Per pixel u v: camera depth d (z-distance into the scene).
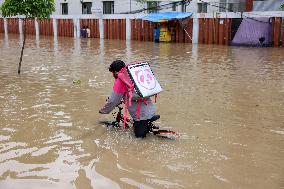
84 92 8.56
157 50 19.89
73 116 6.62
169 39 26.11
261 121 6.54
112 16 29.00
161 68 12.87
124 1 31.17
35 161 4.73
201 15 24.80
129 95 5.34
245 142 5.51
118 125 6.09
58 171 4.47
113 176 4.37
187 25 25.47
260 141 5.56
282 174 4.48
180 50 20.00
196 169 4.58
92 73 11.36
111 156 4.93
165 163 4.74
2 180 4.21
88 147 5.22
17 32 35.62
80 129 5.94
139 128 5.54
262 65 13.91
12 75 10.80
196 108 7.32
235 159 4.89
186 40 25.75
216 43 24.53
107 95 8.29
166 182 4.24
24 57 15.59
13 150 5.05
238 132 5.94
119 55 17.09
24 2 10.27
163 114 6.86
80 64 13.53
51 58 15.37
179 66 13.44
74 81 9.75
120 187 4.11
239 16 23.45
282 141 5.57
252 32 23.02
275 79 10.77
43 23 33.28
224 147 5.30
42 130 5.86
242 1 28.64
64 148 5.17
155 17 25.73
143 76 5.45
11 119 6.38
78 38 29.84
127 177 4.34
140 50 19.80
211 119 6.61
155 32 26.20
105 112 5.62
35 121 6.29
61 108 7.14
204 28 24.88
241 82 10.22
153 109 5.57
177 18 24.75
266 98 8.29
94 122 6.30
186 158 4.91
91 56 16.45
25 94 8.27
